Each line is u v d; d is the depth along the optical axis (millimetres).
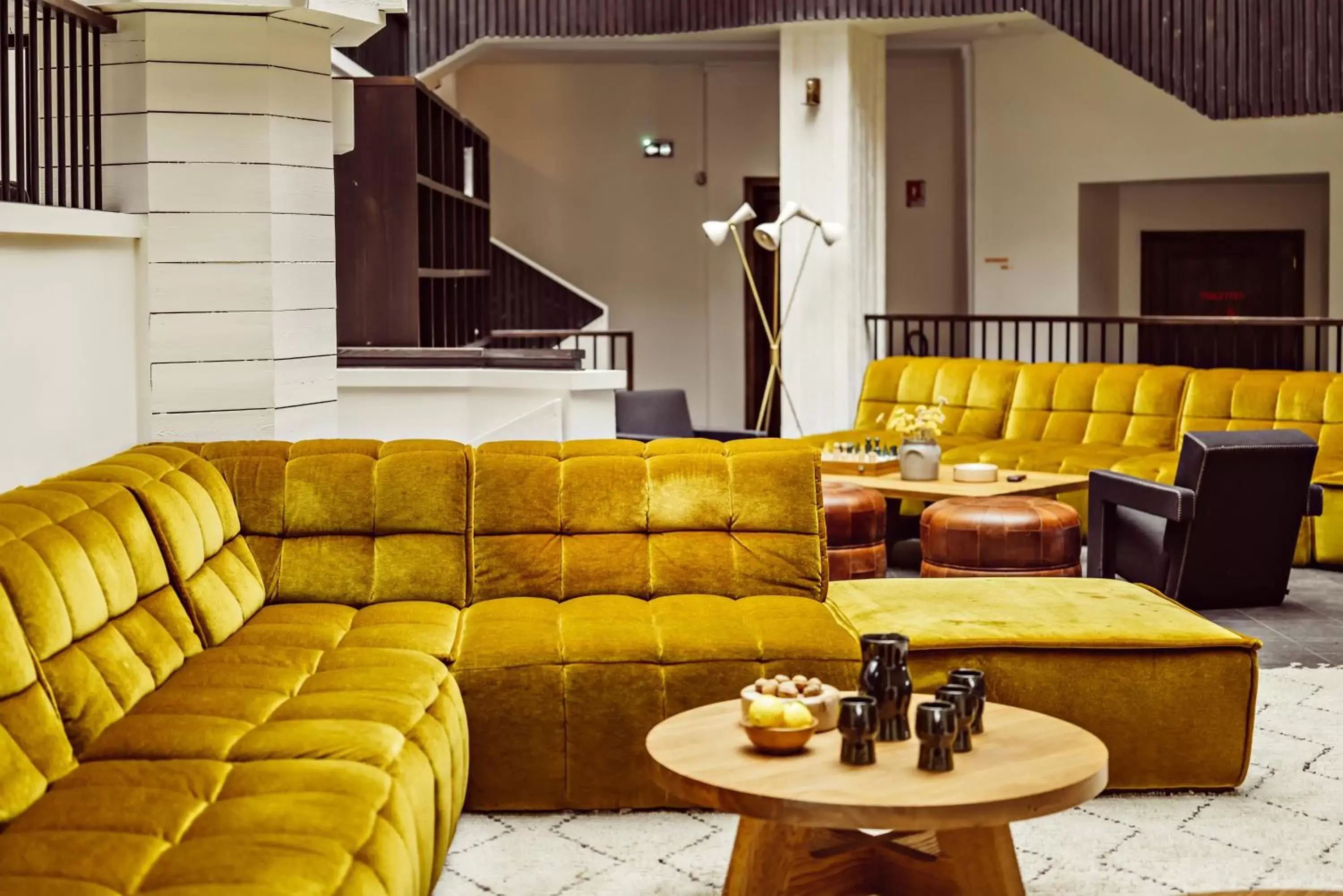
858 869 3312
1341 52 8938
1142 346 12969
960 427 9445
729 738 3281
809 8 9984
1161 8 9398
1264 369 11617
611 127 12992
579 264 13109
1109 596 4586
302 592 4535
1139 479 6504
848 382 10875
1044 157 12133
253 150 5781
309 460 4668
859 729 3055
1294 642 6039
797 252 10930
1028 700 4121
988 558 6359
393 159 8195
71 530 3391
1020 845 3824
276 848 2537
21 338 4812
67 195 5949
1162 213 12898
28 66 5113
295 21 5879
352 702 3406
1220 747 4164
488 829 3957
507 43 11328
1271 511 6359
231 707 3340
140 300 5684
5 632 2904
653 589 4609
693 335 13188
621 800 4062
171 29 5637
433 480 4641
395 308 8242
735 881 3205
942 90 12875
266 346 5863
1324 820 3986
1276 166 11195
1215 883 3576
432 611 4414
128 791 2799
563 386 6961
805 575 4637
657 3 9961
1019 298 12352
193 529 4055
